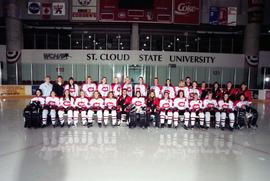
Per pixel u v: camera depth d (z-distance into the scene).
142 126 6.28
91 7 15.39
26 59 16.08
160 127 6.35
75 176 3.26
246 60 16.17
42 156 4.02
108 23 16.16
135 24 15.91
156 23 15.67
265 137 5.62
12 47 15.62
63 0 15.41
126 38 18.33
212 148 4.64
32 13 15.56
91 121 6.22
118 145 4.69
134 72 17.23
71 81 6.68
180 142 4.99
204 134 5.75
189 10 15.57
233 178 3.31
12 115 8.16
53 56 16.03
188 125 6.59
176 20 15.57
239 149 4.61
